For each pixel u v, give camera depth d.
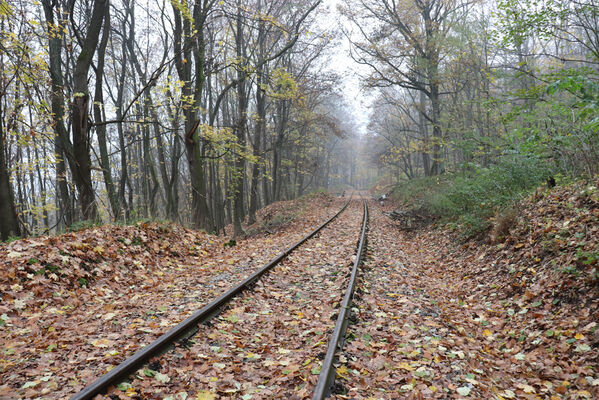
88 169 10.81
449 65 20.19
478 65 17.69
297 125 32.28
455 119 18.80
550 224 6.96
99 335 4.61
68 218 15.19
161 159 19.77
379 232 14.86
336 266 8.41
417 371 3.85
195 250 10.80
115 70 20.92
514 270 6.69
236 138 15.94
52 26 10.45
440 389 3.57
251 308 5.70
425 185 25.45
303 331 4.95
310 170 42.62
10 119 9.94
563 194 7.70
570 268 5.31
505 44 10.12
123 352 4.06
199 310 4.94
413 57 23.08
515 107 8.82
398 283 7.32
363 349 4.35
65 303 5.95
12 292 5.68
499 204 9.88
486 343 4.85
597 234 5.67
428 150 24.48
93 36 10.51
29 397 3.19
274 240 13.41
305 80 25.73
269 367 4.00
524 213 8.26
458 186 12.89
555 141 8.81
